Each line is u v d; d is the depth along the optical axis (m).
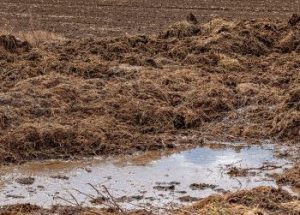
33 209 9.88
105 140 12.56
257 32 18.98
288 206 9.52
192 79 15.87
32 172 11.45
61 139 12.42
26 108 13.48
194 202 10.22
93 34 23.02
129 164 11.85
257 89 15.27
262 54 18.34
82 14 27.91
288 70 16.77
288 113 13.43
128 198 10.39
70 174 11.38
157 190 10.73
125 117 13.53
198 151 12.48
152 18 26.81
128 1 31.95
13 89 14.59
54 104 13.84
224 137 13.12
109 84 15.19
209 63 17.33
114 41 18.91
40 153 12.10
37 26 24.67
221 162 11.97
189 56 17.52
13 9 29.30
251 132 13.20
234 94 15.06
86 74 16.20
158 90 14.64
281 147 12.64
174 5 30.58
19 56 17.56
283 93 14.97
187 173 11.48
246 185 10.93
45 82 15.02
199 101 14.39
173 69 16.73
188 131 13.38
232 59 17.33
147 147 12.53
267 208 9.52
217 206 9.30
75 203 10.12
